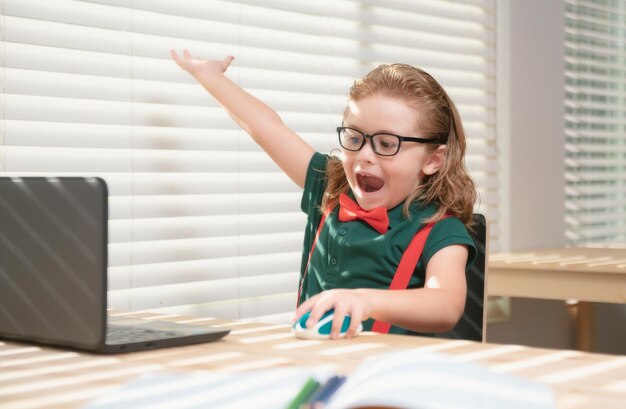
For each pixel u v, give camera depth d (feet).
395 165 5.36
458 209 5.62
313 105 7.69
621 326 10.99
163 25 6.59
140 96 6.43
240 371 3.10
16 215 3.67
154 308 6.64
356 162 5.41
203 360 3.34
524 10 9.86
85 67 6.11
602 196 11.72
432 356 2.81
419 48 8.69
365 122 5.40
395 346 3.66
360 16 8.05
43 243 3.57
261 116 6.48
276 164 7.15
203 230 6.88
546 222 10.19
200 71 6.48
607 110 11.73
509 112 9.69
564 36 10.49
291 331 4.15
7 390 2.80
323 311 3.91
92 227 3.39
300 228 7.64
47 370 3.14
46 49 5.97
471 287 5.55
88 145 6.15
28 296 3.65
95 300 3.40
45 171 5.98
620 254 8.91
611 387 2.78
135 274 6.50
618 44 12.03
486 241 5.62
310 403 2.49
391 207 5.59
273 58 7.38
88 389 2.81
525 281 8.13
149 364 3.26
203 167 6.83
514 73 9.74
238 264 7.19
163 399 2.58
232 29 7.07
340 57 7.89
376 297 4.17
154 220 6.61
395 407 2.21
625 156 12.13
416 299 4.41
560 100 10.40
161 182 6.60
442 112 5.63
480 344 3.72
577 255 8.79
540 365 3.18
